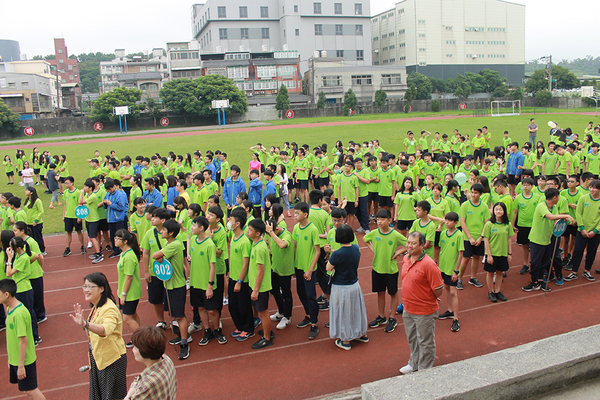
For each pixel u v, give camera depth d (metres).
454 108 71.75
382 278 6.89
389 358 6.14
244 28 81.38
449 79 83.75
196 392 5.51
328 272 6.23
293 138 36.66
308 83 75.88
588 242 8.55
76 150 34.84
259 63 73.12
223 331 7.28
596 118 45.47
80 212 10.46
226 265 7.49
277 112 63.81
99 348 4.71
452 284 6.89
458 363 4.26
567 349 4.41
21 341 4.92
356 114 66.44
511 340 6.46
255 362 6.18
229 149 30.84
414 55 87.75
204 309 6.79
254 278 6.38
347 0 82.75
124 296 6.47
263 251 6.33
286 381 5.67
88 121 56.91
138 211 9.51
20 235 7.24
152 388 3.59
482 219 8.23
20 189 20.95
